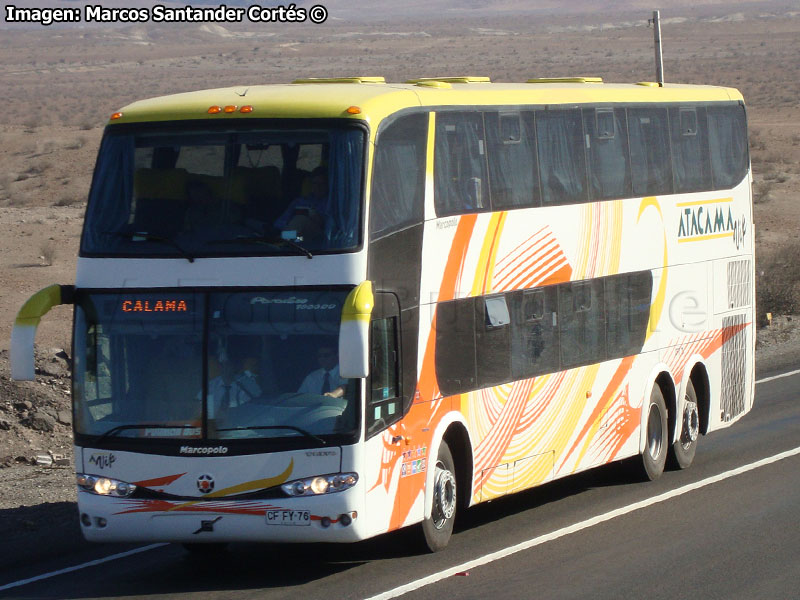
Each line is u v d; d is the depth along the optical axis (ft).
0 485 133.28
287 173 88.74
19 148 577.02
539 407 112.27
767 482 124.36
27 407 161.07
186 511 86.07
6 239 338.75
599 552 96.78
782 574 88.63
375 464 87.86
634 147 127.13
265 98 91.35
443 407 98.48
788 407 171.63
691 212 137.18
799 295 272.92
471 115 104.12
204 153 90.12
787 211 394.52
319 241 86.63
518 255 109.09
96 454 87.86
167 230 89.30
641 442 128.77
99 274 89.45
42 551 103.55
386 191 90.94
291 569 94.53
